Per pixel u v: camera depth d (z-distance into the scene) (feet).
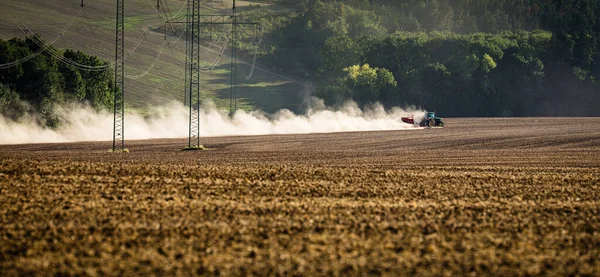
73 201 320.29
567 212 310.65
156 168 456.45
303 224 273.33
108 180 392.27
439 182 405.80
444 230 267.59
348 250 235.20
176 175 419.33
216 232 258.37
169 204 314.76
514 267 217.56
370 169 478.18
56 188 359.46
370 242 245.86
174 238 248.93
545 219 291.79
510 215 299.58
